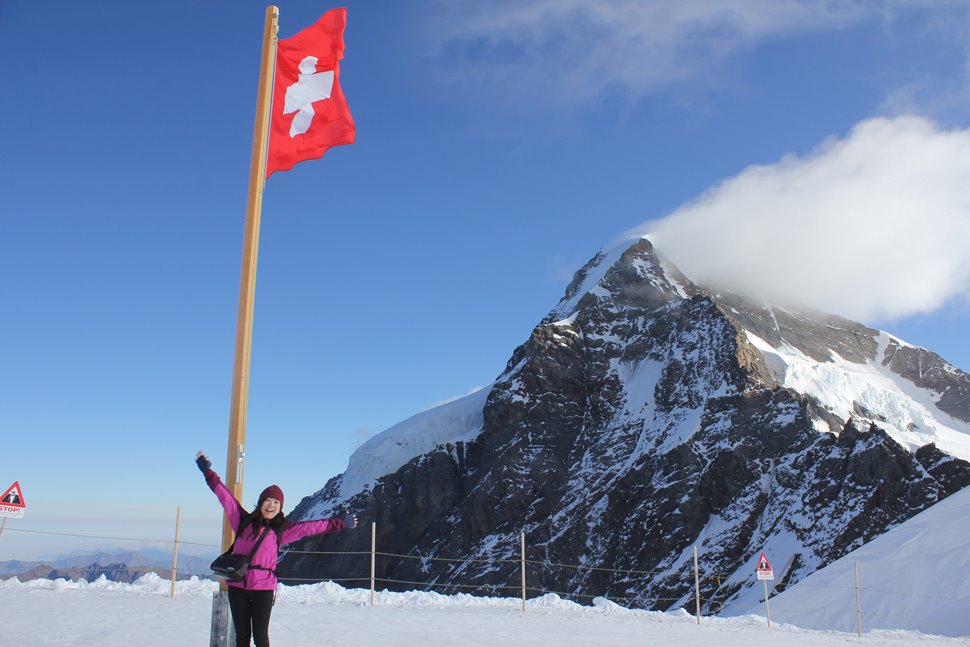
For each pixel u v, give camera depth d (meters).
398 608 28.09
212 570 9.65
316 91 14.29
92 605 21.41
